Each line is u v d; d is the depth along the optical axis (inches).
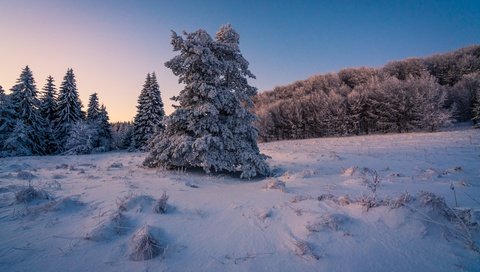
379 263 138.0
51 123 1496.1
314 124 2263.8
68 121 1498.5
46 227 173.5
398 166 517.0
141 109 1523.1
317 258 142.9
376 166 527.5
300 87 3299.7
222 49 508.7
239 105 497.7
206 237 168.6
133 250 143.4
